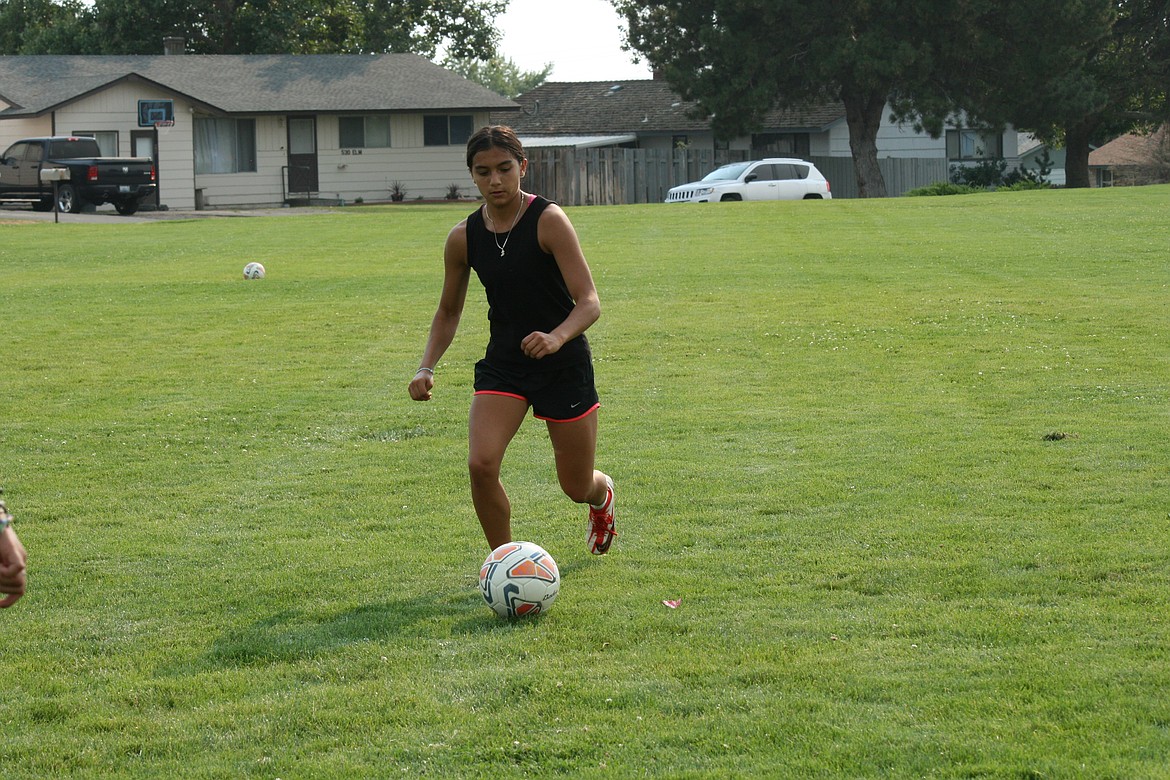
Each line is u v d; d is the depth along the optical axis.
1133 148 91.88
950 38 75.31
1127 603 8.45
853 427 14.37
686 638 8.01
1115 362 18.02
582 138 91.88
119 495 12.15
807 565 9.47
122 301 27.30
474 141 8.37
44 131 66.25
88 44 92.75
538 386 8.72
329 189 72.81
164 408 16.28
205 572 9.72
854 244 36.59
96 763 6.46
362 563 9.87
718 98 74.88
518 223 8.46
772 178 65.06
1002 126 78.12
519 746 6.49
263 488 12.34
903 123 87.50
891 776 6.05
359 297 27.48
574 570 9.53
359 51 101.56
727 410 15.55
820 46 74.19
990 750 6.28
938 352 19.30
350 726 6.82
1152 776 5.94
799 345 20.27
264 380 18.22
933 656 7.58
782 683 7.23
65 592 9.28
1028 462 12.46
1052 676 7.20
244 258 36.56
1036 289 25.98
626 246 37.47
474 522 11.00
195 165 69.12
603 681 7.33
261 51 93.81
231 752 6.55
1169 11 86.75
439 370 18.80
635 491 11.79
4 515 5.15
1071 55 74.88
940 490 11.51
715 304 25.05
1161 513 10.57
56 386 17.89
